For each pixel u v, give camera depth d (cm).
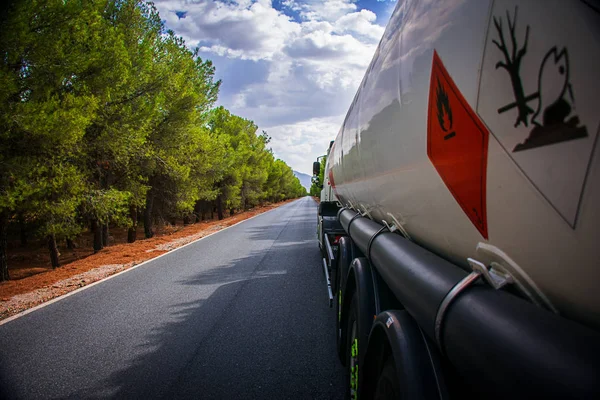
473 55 118
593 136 72
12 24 720
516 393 83
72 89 970
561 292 90
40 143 848
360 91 349
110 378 323
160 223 2169
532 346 81
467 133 122
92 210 1209
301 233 1498
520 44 93
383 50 258
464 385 136
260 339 403
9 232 2591
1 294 645
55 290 662
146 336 420
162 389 303
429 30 159
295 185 12212
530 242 95
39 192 910
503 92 100
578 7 75
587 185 74
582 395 66
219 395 293
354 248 382
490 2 108
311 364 343
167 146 1512
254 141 4300
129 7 1174
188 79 1516
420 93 166
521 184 95
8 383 317
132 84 1146
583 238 76
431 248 187
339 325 360
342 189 519
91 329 446
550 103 82
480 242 125
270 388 302
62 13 805
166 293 606
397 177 213
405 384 139
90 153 1187
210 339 407
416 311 146
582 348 73
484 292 112
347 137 427
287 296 567
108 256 1028
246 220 2439
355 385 256
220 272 761
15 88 729
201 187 2109
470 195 123
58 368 344
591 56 72
